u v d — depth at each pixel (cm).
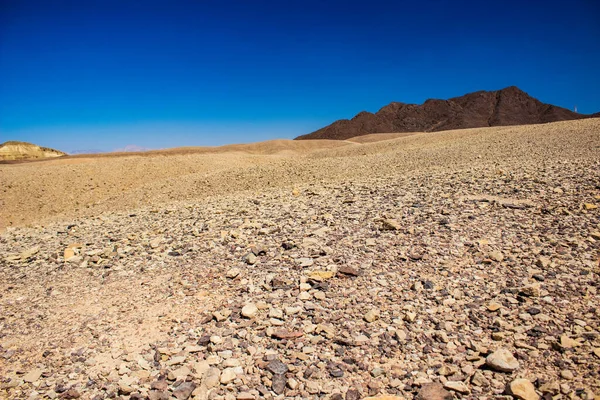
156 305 676
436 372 456
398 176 1908
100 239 1195
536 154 2514
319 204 1302
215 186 2850
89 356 541
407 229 895
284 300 646
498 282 639
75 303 718
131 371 498
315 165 3192
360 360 486
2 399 467
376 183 1677
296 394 439
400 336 521
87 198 3341
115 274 847
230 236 1016
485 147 3256
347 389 440
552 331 504
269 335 550
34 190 3381
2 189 3350
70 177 3688
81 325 630
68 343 579
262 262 816
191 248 952
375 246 827
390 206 1138
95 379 491
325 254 817
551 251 723
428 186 1386
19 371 517
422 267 712
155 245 1009
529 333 505
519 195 1084
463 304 587
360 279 689
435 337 518
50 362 534
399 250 792
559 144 2802
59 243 1215
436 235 845
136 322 624
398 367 468
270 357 503
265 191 2030
